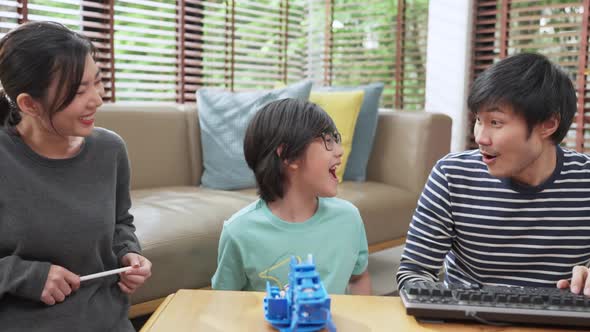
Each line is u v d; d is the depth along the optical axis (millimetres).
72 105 942
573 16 2621
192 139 2221
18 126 999
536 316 754
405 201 2262
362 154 2406
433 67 3021
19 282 921
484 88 914
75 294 997
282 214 1133
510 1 2820
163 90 2799
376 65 3338
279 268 1102
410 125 2355
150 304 1502
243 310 801
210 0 2910
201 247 1604
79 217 995
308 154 1064
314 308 687
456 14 2918
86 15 2336
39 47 917
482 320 756
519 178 1035
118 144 1126
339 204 1180
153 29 2719
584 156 1070
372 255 2555
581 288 820
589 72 2562
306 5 3529
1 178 944
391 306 829
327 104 2361
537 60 926
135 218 1612
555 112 916
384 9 3279
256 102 2195
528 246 1059
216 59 3008
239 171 2102
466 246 1099
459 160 1101
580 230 1044
